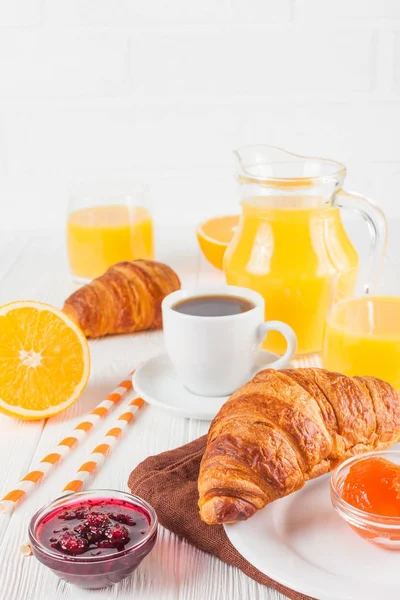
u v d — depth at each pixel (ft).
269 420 2.39
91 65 4.90
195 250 4.13
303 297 3.10
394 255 3.94
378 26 4.84
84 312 3.33
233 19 4.84
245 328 2.88
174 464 2.57
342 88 4.94
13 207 5.14
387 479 2.33
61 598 2.25
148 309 3.38
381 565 2.25
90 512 2.32
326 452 2.42
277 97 4.95
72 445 2.72
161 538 2.40
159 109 4.97
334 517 2.39
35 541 2.24
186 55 4.89
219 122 4.98
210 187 5.08
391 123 4.99
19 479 2.61
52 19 4.83
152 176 5.07
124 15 4.83
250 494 2.32
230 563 2.31
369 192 5.11
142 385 2.94
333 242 3.16
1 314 2.89
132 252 3.73
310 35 4.86
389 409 2.53
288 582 2.17
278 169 3.27
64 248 4.24
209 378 2.89
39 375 2.88
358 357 2.86
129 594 2.26
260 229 3.15
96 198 3.73
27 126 5.00
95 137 5.02
